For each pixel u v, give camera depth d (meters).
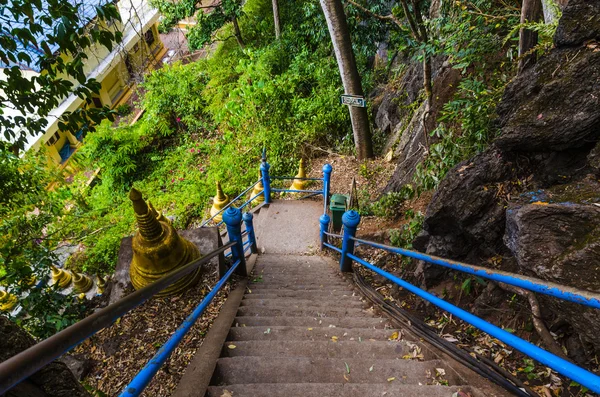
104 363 3.08
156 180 12.32
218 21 13.80
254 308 3.52
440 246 3.54
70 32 2.89
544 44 2.94
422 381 2.18
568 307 1.94
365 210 6.88
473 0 4.52
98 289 6.84
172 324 3.45
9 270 3.67
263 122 10.81
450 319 3.04
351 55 7.86
